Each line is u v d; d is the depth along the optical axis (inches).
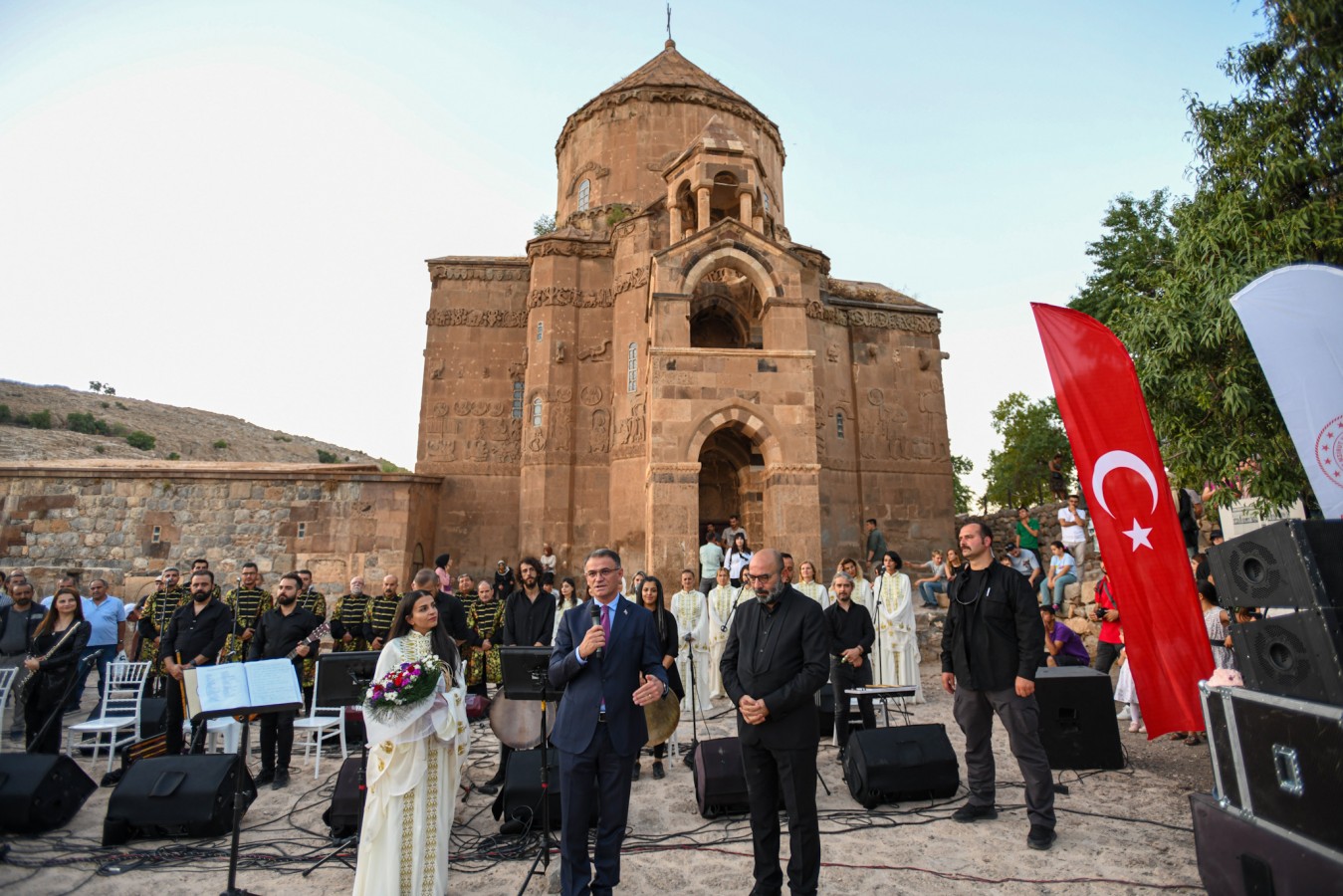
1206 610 376.2
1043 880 226.8
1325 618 165.2
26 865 250.2
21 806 277.0
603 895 204.1
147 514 837.8
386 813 212.4
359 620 482.3
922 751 302.8
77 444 1966.0
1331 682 162.6
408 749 218.5
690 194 863.7
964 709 284.2
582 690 217.0
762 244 778.2
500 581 832.9
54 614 366.6
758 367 743.1
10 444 1761.8
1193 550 524.1
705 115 1142.3
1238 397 352.8
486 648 381.4
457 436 1041.5
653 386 725.3
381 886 206.2
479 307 1088.2
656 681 217.6
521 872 243.6
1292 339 256.1
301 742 454.3
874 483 1051.3
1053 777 335.3
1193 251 387.5
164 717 406.3
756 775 213.3
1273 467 356.5
